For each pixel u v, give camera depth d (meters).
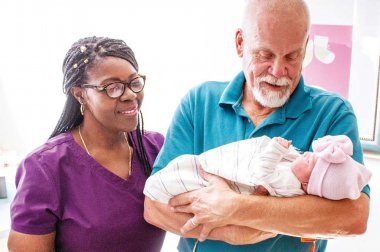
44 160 1.13
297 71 1.05
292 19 0.98
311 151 1.05
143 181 1.24
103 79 1.05
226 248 1.11
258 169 0.95
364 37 1.68
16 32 2.62
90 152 1.20
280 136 1.10
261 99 1.07
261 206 0.94
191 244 1.20
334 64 1.77
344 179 0.88
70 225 1.14
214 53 2.09
